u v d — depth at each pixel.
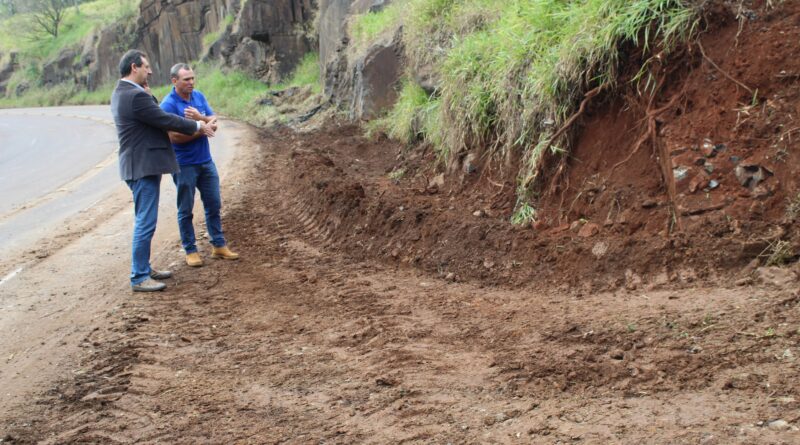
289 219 8.72
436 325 4.69
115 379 4.17
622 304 4.48
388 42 14.53
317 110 20.27
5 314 5.75
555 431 2.99
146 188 6.06
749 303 3.94
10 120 35.62
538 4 7.27
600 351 3.78
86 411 3.75
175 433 3.41
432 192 8.01
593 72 6.23
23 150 21.28
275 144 17.06
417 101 11.14
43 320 5.52
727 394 3.03
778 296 3.93
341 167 11.52
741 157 4.88
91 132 25.50
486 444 2.98
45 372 4.39
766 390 2.99
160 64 41.38
